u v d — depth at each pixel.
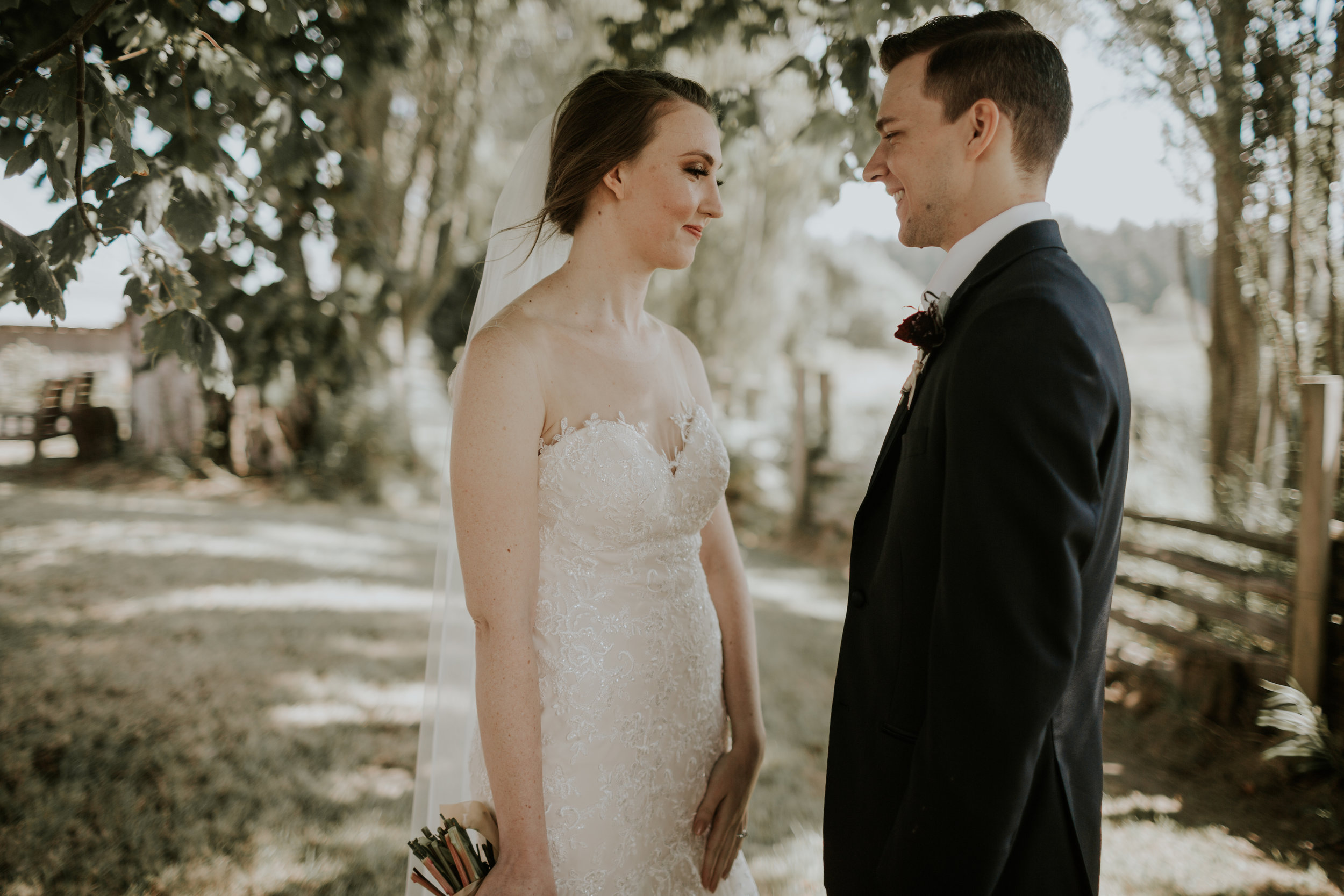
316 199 3.34
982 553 1.10
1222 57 4.11
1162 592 3.99
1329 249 3.99
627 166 1.51
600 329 1.56
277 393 7.59
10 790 2.86
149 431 9.59
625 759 1.50
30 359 10.89
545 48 9.31
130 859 2.55
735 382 9.68
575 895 1.45
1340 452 3.44
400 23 3.26
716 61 4.86
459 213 9.62
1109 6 4.37
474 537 1.37
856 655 1.46
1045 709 1.07
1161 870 2.71
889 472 1.46
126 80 2.43
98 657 4.12
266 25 2.64
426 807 1.82
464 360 1.50
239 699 3.75
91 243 1.87
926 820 1.14
